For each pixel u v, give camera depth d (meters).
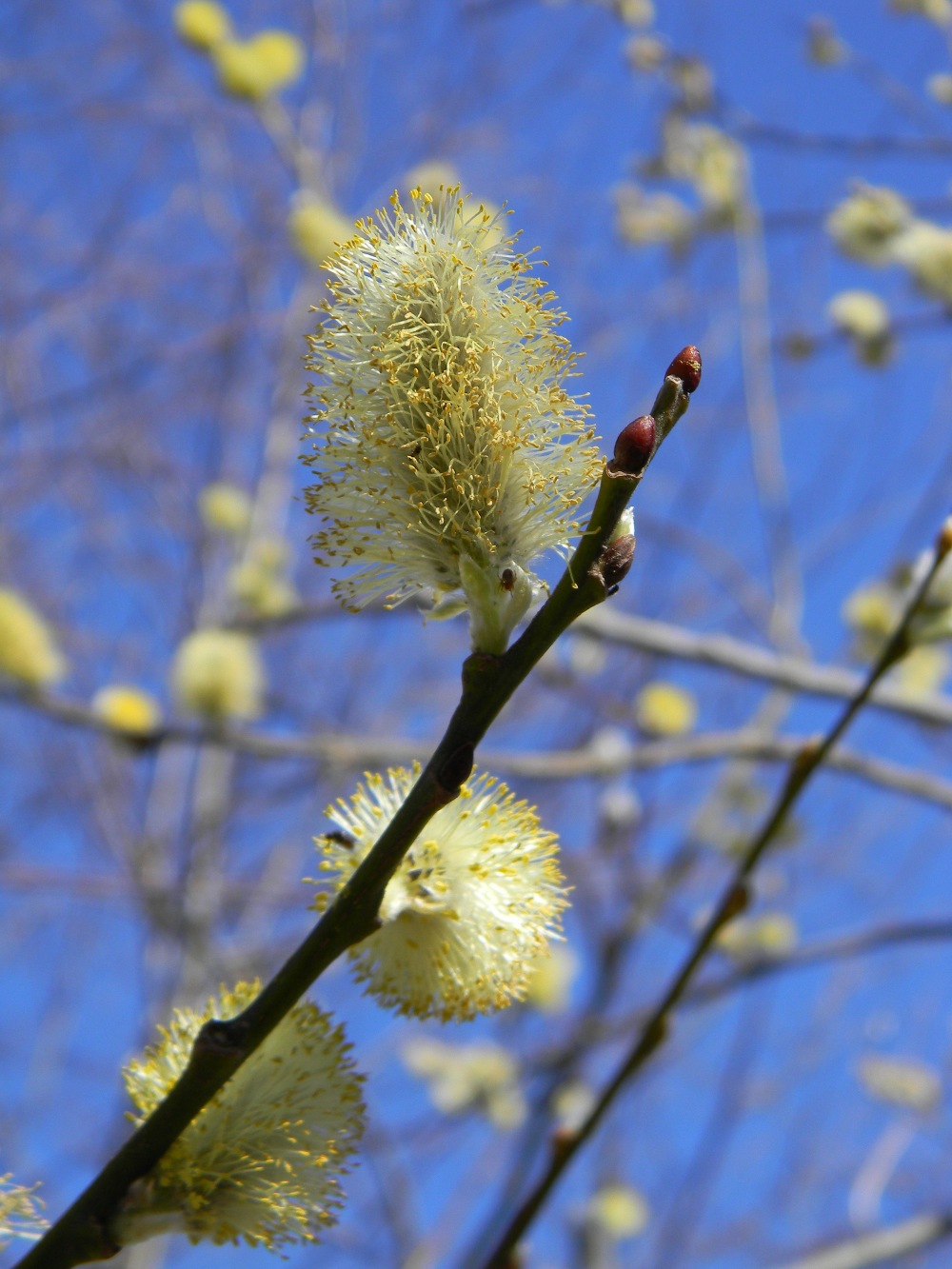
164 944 5.99
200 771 6.13
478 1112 5.76
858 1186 5.85
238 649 4.93
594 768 4.77
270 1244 1.27
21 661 4.62
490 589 1.28
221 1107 1.31
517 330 1.35
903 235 5.84
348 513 1.36
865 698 2.02
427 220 1.40
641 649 5.21
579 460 1.35
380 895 1.21
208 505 6.91
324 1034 1.38
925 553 2.02
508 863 1.40
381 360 1.33
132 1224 1.23
